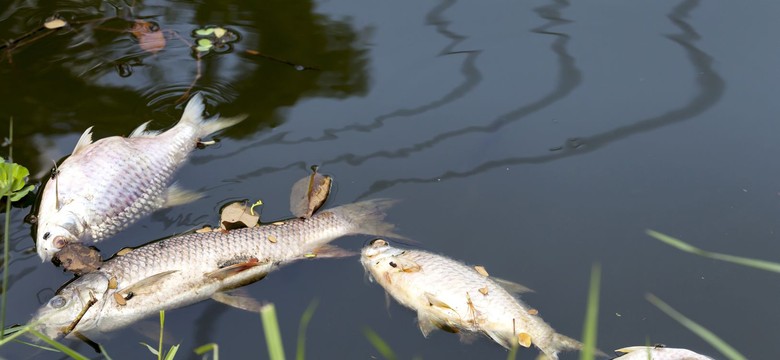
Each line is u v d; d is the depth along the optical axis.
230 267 1.64
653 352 1.56
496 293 1.61
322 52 1.92
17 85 1.86
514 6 2.00
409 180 1.75
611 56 1.91
